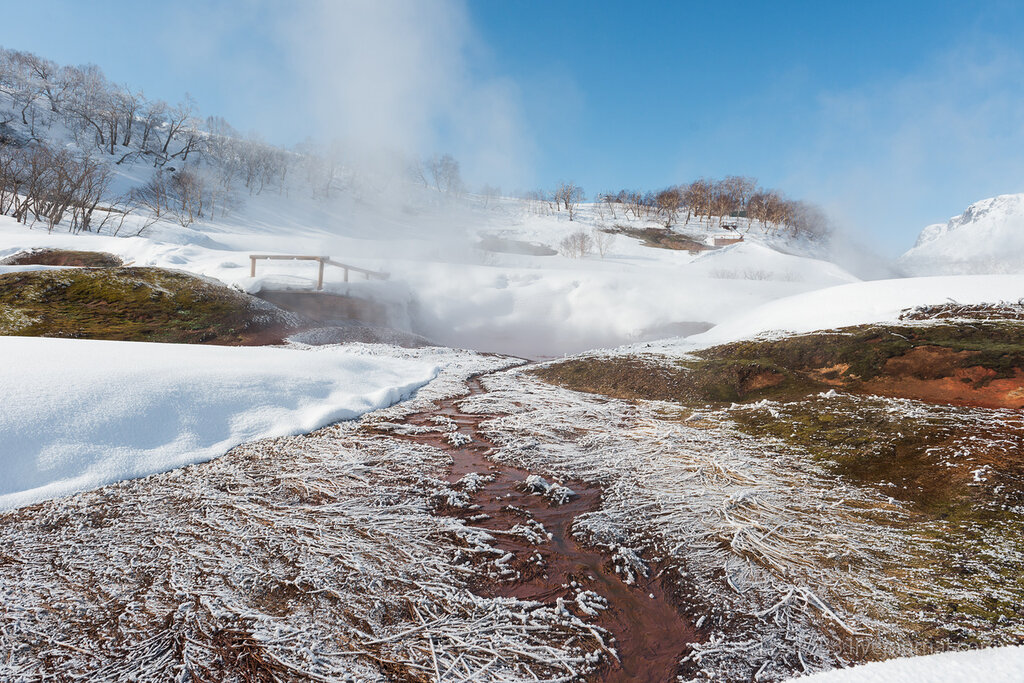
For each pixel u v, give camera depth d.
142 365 6.41
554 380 9.63
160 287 13.66
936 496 4.36
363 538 3.79
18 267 14.59
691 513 4.37
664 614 3.18
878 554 3.67
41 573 3.20
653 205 99.06
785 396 7.38
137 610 2.89
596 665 2.70
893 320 8.95
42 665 2.48
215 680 2.42
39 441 4.53
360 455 5.43
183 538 3.66
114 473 4.53
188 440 5.31
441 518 4.18
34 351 6.66
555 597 3.27
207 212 62.91
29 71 79.12
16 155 43.31
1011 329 7.60
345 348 12.05
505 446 5.98
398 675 2.53
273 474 4.84
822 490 4.69
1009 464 4.58
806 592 3.29
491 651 2.74
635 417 7.18
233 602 3.00
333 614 2.95
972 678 2.14
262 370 7.34
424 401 7.90
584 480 5.14
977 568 3.41
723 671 2.67
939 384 6.84
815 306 10.98
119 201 55.62
